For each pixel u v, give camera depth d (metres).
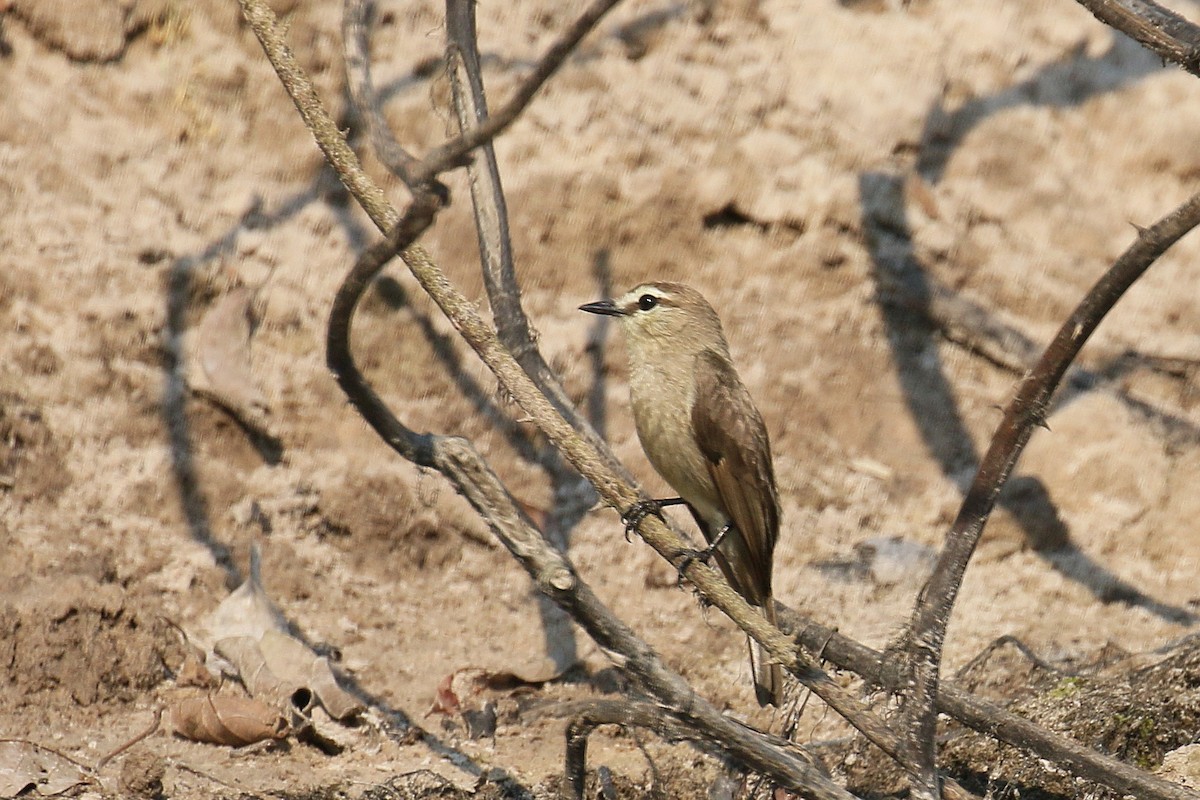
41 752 9.05
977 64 12.96
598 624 7.49
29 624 9.72
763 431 9.39
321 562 11.29
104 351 11.41
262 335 11.69
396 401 11.78
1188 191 12.88
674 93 12.58
